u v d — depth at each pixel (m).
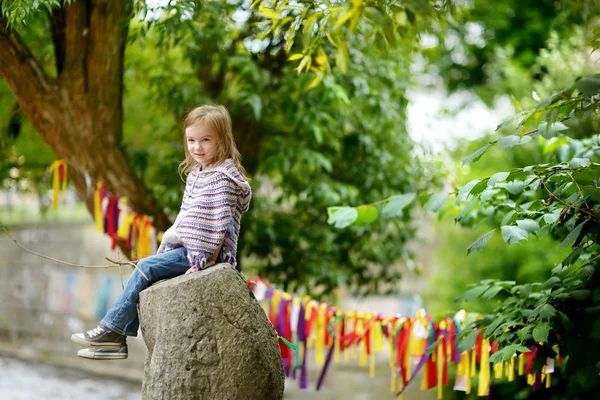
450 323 4.61
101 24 5.12
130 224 5.44
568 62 6.93
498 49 10.17
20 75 5.11
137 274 3.30
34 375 8.77
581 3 3.68
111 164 5.52
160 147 7.11
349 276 6.95
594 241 3.71
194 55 5.73
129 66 6.82
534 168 3.64
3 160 6.67
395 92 6.69
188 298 3.06
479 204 4.77
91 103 5.30
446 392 6.72
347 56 3.23
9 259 11.00
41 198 7.55
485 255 7.13
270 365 3.11
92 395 7.88
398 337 4.76
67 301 10.30
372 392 8.33
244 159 6.58
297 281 6.67
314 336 4.95
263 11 3.52
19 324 10.67
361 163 6.71
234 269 3.18
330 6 3.35
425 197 4.45
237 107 6.44
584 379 4.03
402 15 3.14
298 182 6.59
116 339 3.31
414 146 6.89
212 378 3.04
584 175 3.49
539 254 6.76
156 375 3.06
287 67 6.09
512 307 4.20
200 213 3.19
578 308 3.80
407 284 9.51
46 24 5.85
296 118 6.11
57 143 5.38
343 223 4.43
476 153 3.61
